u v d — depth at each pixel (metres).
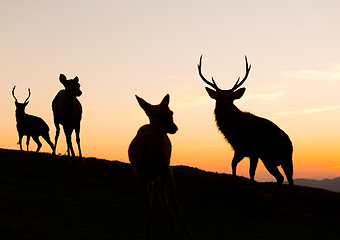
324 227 13.47
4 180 14.91
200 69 16.06
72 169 17.62
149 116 9.09
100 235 10.14
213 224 12.38
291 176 16.09
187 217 12.92
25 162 18.19
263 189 18.33
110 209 12.88
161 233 10.88
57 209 12.15
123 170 18.28
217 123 15.17
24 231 9.61
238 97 15.52
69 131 18.27
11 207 11.52
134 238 10.28
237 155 15.46
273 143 15.55
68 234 9.88
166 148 9.40
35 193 13.62
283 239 11.34
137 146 9.45
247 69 15.88
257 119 15.69
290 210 16.03
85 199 13.66
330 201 17.30
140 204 13.94
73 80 17.56
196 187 16.77
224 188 17.09
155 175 9.33
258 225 12.75
